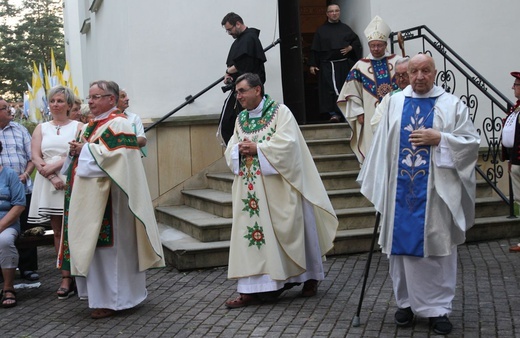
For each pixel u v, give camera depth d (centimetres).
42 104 1680
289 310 561
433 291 482
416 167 480
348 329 505
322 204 597
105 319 566
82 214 557
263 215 580
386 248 491
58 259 598
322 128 920
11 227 639
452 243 485
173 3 948
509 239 796
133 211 557
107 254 567
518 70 1002
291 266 584
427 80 484
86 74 1666
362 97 815
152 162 927
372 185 501
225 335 507
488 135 978
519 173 755
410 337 479
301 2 1168
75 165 587
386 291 604
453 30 987
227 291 634
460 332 484
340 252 752
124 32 955
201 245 734
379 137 501
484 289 594
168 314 570
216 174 934
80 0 1683
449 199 471
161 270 728
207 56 960
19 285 705
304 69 1166
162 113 946
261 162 580
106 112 581
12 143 711
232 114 867
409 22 979
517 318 511
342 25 1002
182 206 923
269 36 980
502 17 998
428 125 482
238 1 970
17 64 4456
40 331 543
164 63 947
